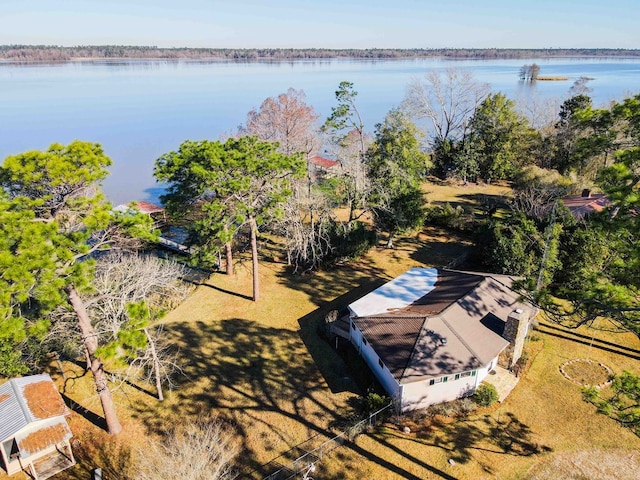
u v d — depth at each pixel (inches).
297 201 1349.7
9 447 753.0
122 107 5211.6
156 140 3646.7
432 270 1221.1
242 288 1349.7
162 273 1120.8
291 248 1397.6
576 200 1658.5
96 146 764.0
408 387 837.8
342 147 1614.2
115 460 779.4
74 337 900.0
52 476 752.3
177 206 1157.1
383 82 7682.1
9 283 647.1
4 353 884.6
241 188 1043.9
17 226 641.0
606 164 1807.3
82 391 951.0
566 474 725.3
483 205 2071.9
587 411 848.9
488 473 729.6
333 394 916.0
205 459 660.7
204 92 6486.2
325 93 5816.9
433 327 914.7
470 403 867.4
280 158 1152.2
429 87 4704.7
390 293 1104.8
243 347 1073.5
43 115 4685.0
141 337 708.7
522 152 2399.1
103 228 722.2
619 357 992.2
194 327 1158.3
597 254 1140.5
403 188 1558.8
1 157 3051.2
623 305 602.5
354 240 1472.7
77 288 668.1
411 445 786.8
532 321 1085.1
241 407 889.5
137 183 2728.8
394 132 1752.0
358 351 1028.5
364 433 814.5
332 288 1336.1
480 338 915.4
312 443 800.3
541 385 917.2
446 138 2679.6
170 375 983.0
